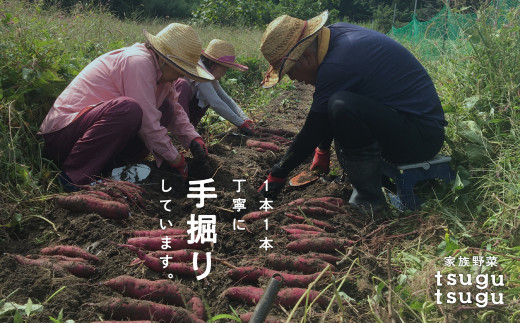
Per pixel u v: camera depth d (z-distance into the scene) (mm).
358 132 3277
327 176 4254
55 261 2654
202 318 2379
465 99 4539
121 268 2742
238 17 18531
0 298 2354
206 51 4727
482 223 3424
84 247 2916
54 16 6426
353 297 2646
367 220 3422
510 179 3580
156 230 3033
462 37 5379
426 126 3459
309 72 3416
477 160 3900
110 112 3424
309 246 2980
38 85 4094
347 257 2828
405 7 33969
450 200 3625
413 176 3578
